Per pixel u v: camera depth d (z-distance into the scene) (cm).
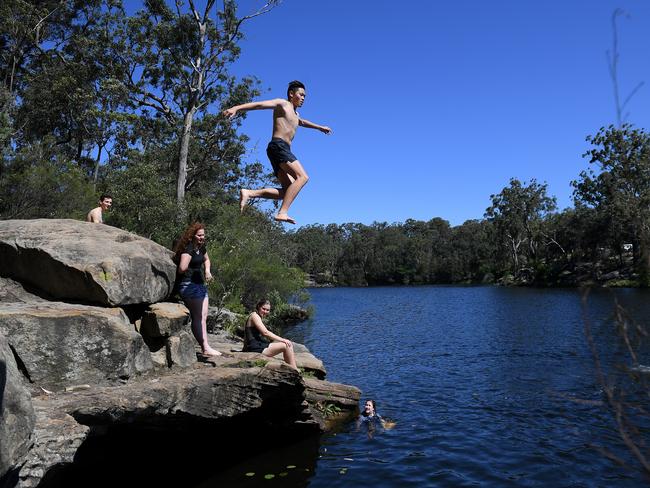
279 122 538
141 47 3166
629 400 893
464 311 3734
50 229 773
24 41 3116
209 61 3122
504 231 9094
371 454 768
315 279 12244
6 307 617
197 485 649
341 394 1020
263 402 770
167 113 3422
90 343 608
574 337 2028
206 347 805
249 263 2241
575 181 5962
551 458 729
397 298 6078
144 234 2158
